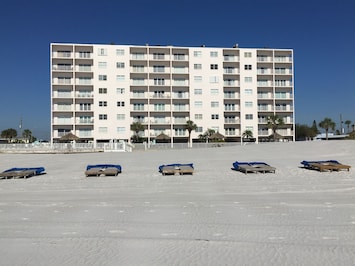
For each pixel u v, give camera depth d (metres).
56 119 64.31
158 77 67.94
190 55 68.75
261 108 71.44
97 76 65.56
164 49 67.75
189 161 21.84
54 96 63.94
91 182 14.20
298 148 27.19
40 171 17.23
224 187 12.38
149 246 5.80
